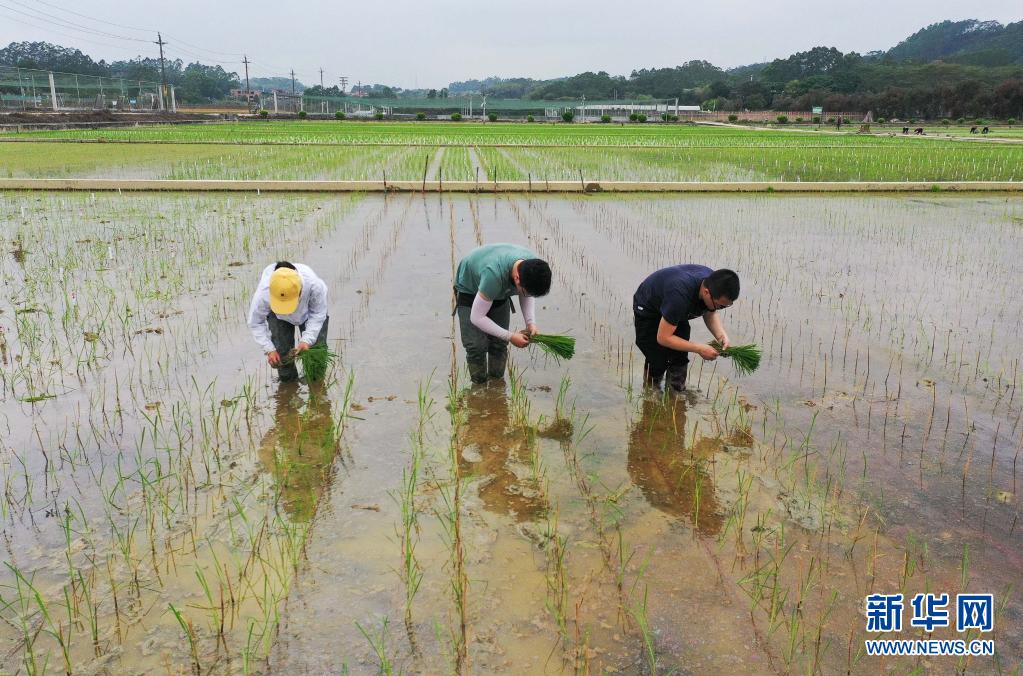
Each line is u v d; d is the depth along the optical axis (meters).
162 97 74.56
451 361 5.89
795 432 4.71
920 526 3.69
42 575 3.24
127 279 8.33
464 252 9.98
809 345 6.36
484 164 22.11
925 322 7.04
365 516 3.71
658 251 10.22
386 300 7.62
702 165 22.83
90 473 4.11
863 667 2.77
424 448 4.45
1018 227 12.41
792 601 3.12
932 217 13.45
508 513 3.77
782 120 78.19
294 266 5.07
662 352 5.18
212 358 5.91
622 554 3.43
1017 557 3.44
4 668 2.72
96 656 2.78
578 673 2.71
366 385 5.39
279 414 4.88
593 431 4.72
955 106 88.81
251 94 109.75
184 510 3.75
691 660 2.79
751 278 8.72
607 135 45.12
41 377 5.46
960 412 5.02
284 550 3.43
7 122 42.78
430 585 3.19
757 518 3.74
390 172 19.47
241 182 16.03
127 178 17.36
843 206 14.88
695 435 4.67
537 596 3.13
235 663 2.74
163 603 3.07
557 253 10.03
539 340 5.08
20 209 13.02
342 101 111.44
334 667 2.72
